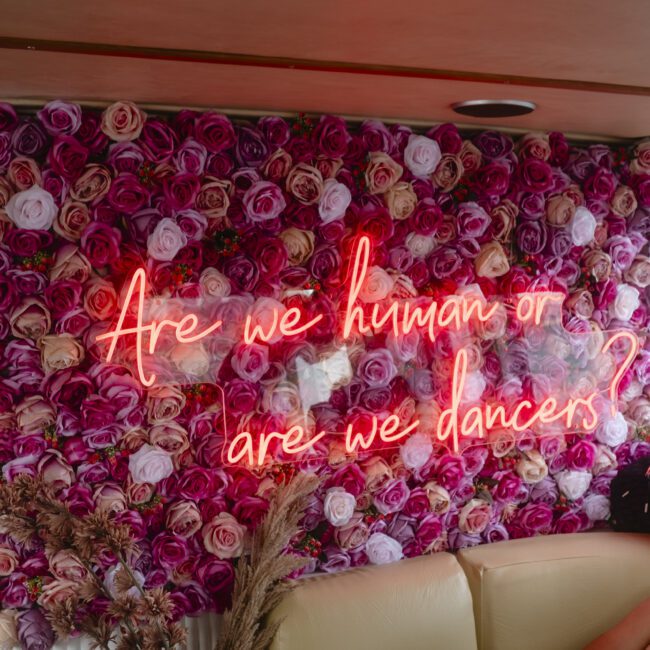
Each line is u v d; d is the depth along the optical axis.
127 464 2.27
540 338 2.74
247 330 2.34
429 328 2.56
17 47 1.56
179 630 2.05
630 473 2.82
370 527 2.58
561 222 2.72
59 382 2.16
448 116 2.48
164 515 2.34
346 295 2.46
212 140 2.27
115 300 2.21
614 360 2.88
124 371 2.22
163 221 2.21
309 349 2.44
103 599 2.26
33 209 2.09
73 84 1.95
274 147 2.36
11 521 1.96
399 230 2.54
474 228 2.60
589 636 2.58
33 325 2.13
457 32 1.53
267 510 2.43
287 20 1.42
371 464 2.56
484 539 2.76
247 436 2.37
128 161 2.19
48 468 2.18
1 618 2.16
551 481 2.83
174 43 1.57
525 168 2.66
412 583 2.46
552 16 1.44
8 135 2.10
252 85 1.99
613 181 2.82
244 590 2.20
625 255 2.87
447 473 2.65
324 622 2.32
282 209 2.37
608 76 1.93
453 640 2.44
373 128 2.46
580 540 2.73
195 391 2.33
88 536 1.98
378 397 2.52
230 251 2.33
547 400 2.76
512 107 2.24
